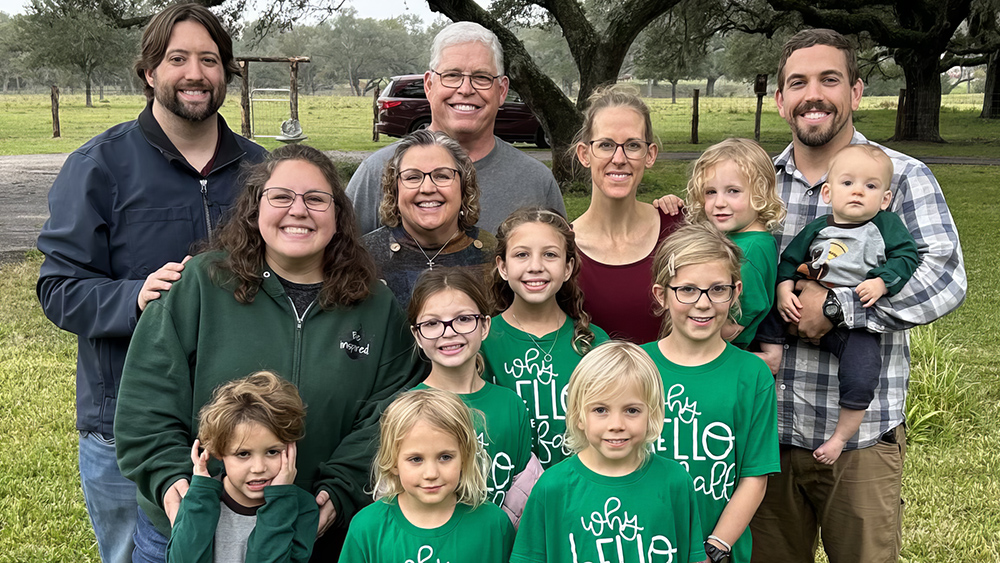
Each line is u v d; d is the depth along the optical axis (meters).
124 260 2.89
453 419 2.30
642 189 14.20
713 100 65.88
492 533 2.39
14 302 8.16
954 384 5.72
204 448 2.38
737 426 2.57
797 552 3.18
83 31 40.84
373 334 2.66
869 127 31.48
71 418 5.55
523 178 3.61
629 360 2.32
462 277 2.58
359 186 3.51
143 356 2.51
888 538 2.93
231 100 48.72
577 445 2.44
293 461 2.42
